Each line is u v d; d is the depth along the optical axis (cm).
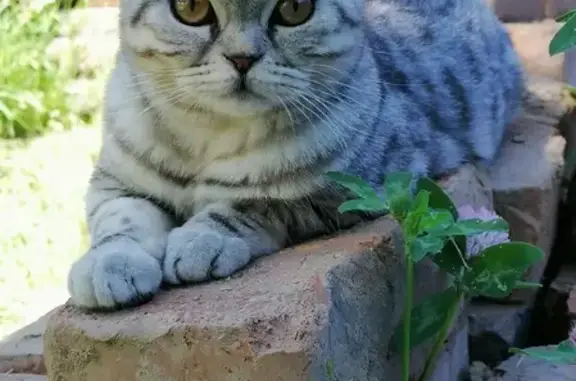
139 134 68
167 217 68
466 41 83
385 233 66
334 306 59
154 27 64
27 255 92
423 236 60
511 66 89
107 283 59
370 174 69
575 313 80
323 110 67
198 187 68
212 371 57
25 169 108
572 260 88
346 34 67
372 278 63
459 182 74
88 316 59
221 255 62
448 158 77
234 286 61
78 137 118
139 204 68
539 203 79
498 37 88
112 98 70
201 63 63
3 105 119
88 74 131
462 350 76
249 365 57
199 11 63
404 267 66
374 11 80
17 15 135
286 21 64
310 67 65
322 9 65
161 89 66
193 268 61
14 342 77
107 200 69
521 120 89
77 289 59
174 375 58
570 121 90
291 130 66
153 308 59
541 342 83
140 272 60
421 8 82
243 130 66
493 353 79
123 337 58
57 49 131
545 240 81
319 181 67
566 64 95
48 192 102
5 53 127
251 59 62
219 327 57
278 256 65
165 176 68
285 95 64
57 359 59
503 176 81
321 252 64
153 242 64
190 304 59
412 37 79
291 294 59
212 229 64
